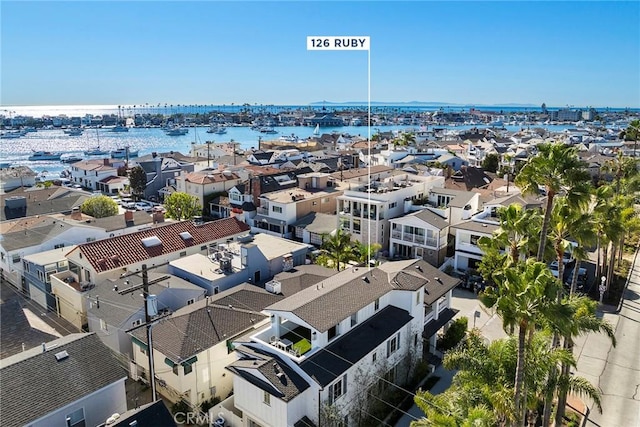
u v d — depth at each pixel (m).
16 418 23.53
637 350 37.97
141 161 111.31
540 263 19.66
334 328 29.27
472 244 53.03
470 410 20.75
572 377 23.84
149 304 26.31
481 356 23.53
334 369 26.52
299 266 45.72
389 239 58.78
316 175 75.62
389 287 33.16
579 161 27.64
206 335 32.16
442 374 34.78
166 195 89.19
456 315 42.09
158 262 46.69
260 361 27.03
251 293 37.69
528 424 27.81
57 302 43.97
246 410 27.20
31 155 164.75
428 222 54.47
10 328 33.62
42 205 69.94
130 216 58.59
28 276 47.50
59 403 24.97
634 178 56.81
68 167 132.50
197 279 41.31
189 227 52.31
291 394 25.00
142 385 33.81
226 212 78.12
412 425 21.64
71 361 27.16
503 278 21.89
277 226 66.56
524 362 22.05
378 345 29.25
